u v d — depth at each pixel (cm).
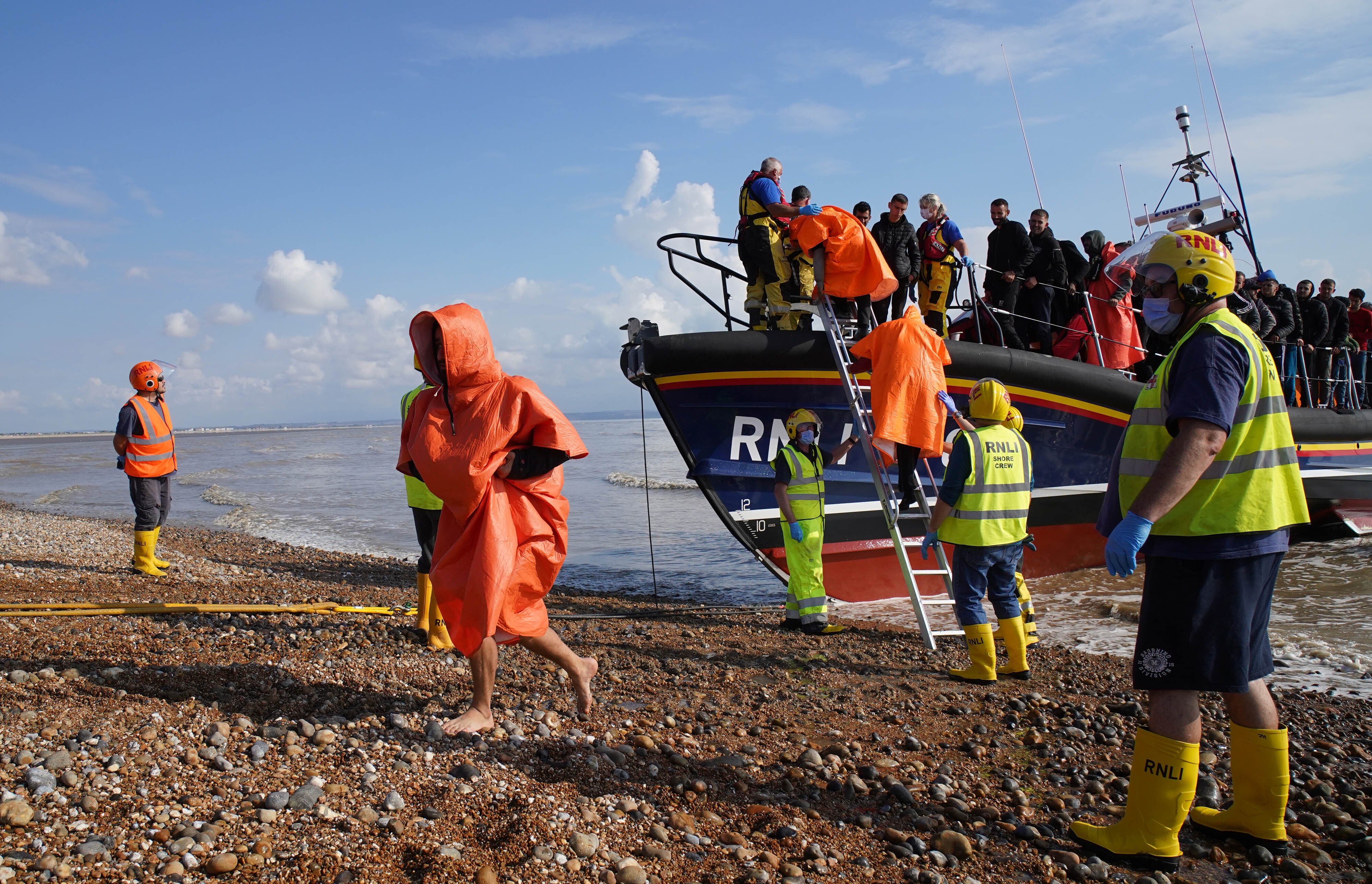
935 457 677
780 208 720
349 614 628
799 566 675
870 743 416
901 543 644
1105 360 923
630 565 1101
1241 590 279
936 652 611
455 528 356
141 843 240
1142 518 271
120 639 485
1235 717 314
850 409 767
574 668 379
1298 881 289
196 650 465
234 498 2238
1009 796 355
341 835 259
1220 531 275
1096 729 435
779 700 482
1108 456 887
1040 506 881
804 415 676
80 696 354
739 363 749
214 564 990
